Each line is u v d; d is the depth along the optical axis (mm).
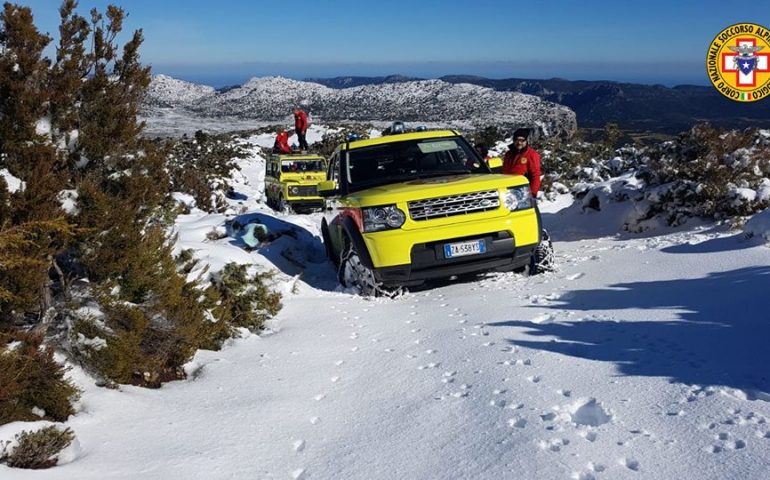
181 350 4336
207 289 5078
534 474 2576
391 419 3398
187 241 7250
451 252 6199
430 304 5938
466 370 3943
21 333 3428
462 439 3033
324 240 8773
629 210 10078
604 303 5164
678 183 9320
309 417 3543
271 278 6086
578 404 3242
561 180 17688
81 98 4199
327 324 5488
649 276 5988
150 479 2777
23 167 3703
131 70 4383
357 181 7426
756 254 6086
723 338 3885
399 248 6148
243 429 3375
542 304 5402
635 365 3613
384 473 2828
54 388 3285
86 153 4172
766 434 2605
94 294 3953
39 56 3914
